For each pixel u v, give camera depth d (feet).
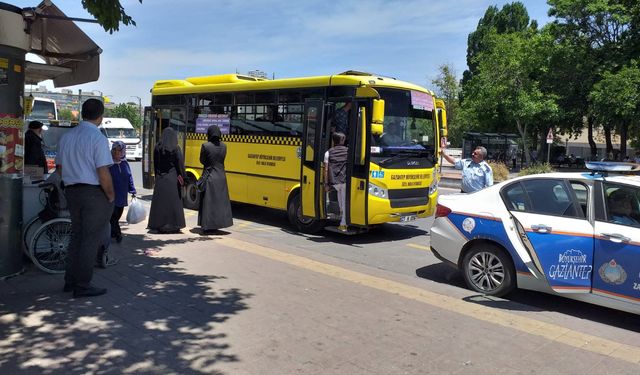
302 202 30.94
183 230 30.30
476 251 20.16
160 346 13.75
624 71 85.97
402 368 13.01
